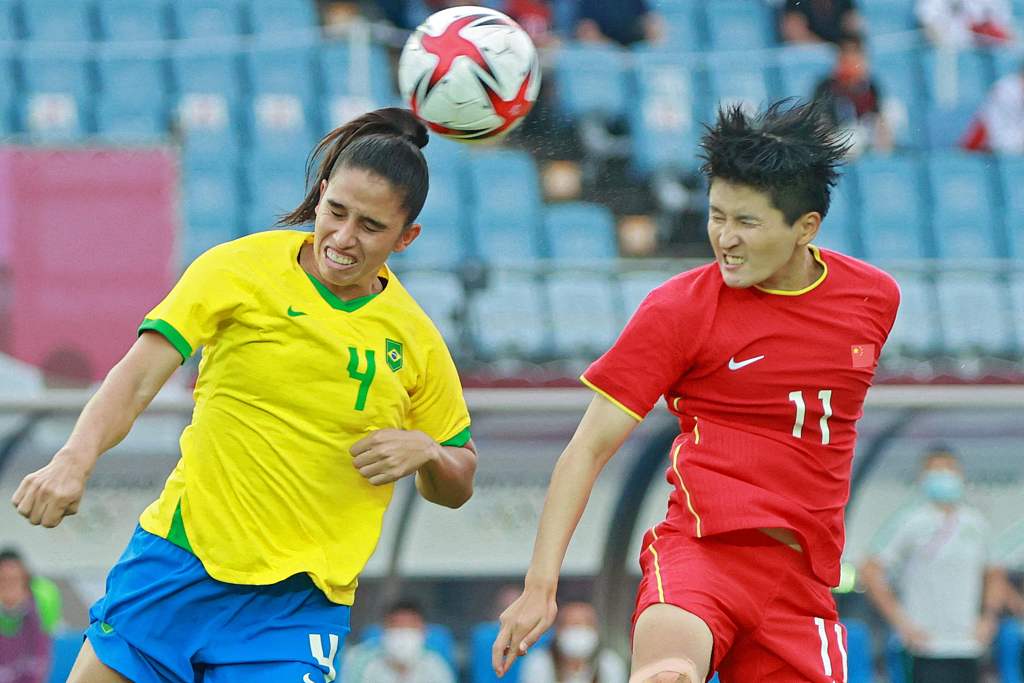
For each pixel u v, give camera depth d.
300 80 52.69
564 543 13.74
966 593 34.47
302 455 14.02
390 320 14.29
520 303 41.94
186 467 14.17
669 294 14.09
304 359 13.93
